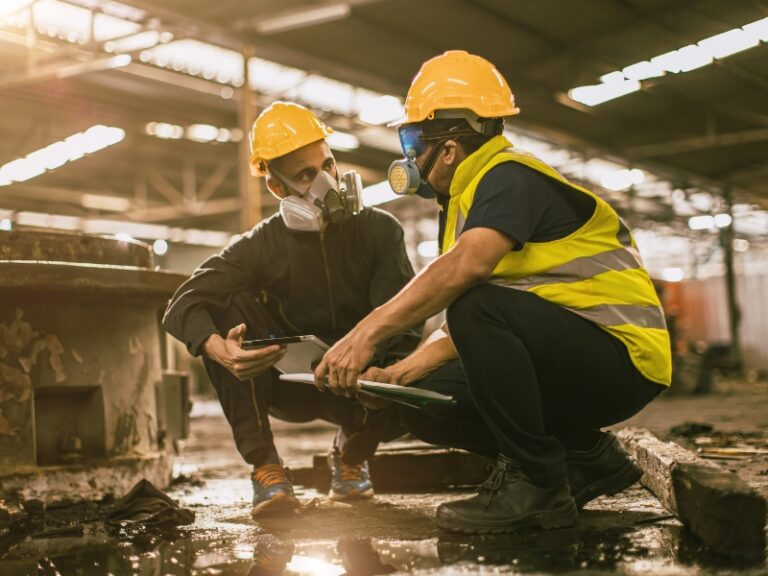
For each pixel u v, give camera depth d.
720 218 21.55
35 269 2.72
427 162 2.11
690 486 1.94
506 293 1.96
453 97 2.04
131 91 12.79
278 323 2.68
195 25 9.68
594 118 15.20
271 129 2.51
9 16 9.30
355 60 11.67
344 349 1.92
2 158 15.17
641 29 11.38
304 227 2.46
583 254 1.99
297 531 2.21
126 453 3.06
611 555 1.75
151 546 2.09
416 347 2.59
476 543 1.92
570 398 2.05
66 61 10.40
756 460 3.57
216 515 2.58
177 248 23.80
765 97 14.34
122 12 9.34
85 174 17.41
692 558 1.70
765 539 1.71
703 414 7.61
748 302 25.28
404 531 2.13
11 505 2.46
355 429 2.65
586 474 2.24
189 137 14.80
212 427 8.59
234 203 18.34
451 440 2.23
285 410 2.77
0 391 2.74
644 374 2.02
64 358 2.88
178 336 2.44
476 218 1.91
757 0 10.58
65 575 1.79
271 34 10.58
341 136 15.36
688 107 14.89
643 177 19.78
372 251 2.65
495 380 1.95
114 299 3.03
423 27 10.78
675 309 12.97
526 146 16.50
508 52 11.91
